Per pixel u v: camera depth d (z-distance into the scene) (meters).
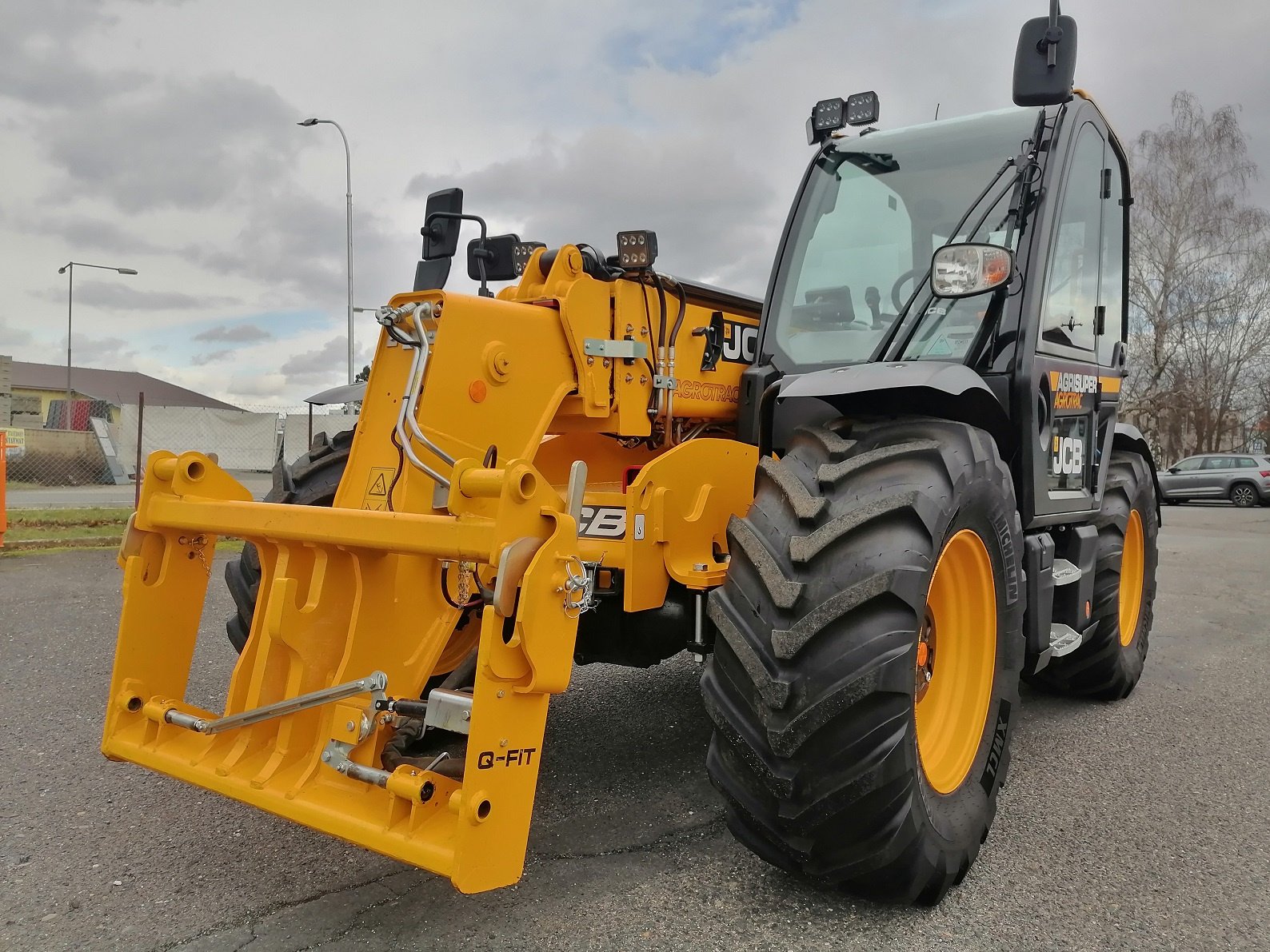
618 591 2.69
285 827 2.65
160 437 20.20
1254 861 2.54
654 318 3.07
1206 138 27.77
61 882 2.32
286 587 2.17
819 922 2.18
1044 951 2.06
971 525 2.41
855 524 2.11
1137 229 28.39
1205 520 15.90
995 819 2.81
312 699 2.10
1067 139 3.13
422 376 2.40
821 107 3.40
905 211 3.12
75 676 4.20
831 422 2.57
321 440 3.31
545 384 2.75
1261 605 6.82
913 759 2.10
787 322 3.20
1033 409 2.89
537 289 2.91
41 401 37.12
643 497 2.65
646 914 2.20
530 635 1.81
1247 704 4.19
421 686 2.34
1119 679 4.09
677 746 3.45
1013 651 2.68
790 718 2.04
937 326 2.97
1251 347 30.56
